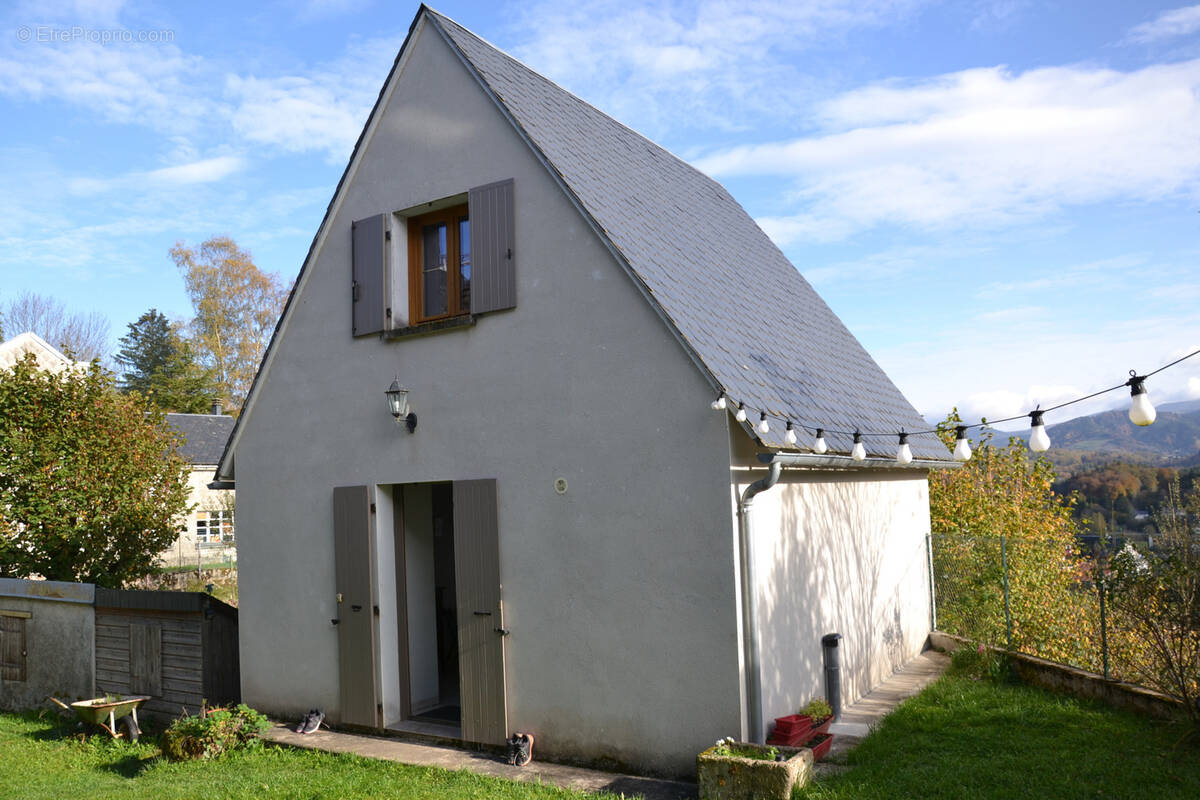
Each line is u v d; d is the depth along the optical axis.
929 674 10.93
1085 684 8.98
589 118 11.70
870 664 10.33
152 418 15.68
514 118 8.66
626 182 10.31
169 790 7.88
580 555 8.00
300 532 10.34
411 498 10.05
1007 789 6.38
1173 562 8.17
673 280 8.58
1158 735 7.58
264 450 10.79
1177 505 9.05
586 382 8.08
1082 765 6.85
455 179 9.20
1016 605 12.66
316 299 10.38
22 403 14.16
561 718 8.03
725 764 6.45
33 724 11.62
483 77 8.95
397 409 9.12
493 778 7.50
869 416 10.68
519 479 8.46
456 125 9.23
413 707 9.75
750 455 7.50
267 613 10.59
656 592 7.53
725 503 7.21
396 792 7.07
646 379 7.70
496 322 8.77
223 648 11.09
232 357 46.31
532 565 8.31
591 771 7.71
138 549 15.15
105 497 14.42
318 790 7.31
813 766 6.91
